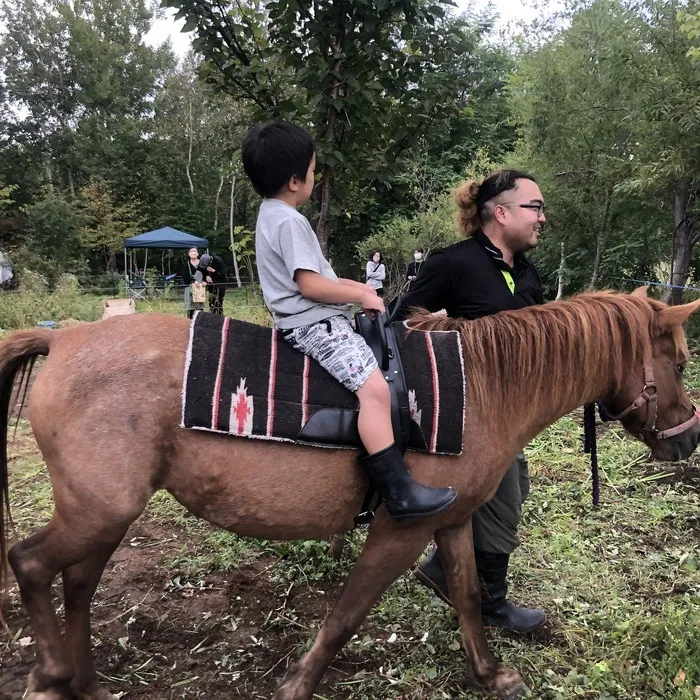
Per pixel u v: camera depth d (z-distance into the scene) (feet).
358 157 11.07
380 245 44.73
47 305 39.93
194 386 5.74
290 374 5.96
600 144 29.14
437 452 6.07
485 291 7.52
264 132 6.00
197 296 34.91
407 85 10.54
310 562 9.86
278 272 5.98
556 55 30.68
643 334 6.92
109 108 102.53
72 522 5.83
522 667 7.63
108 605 8.82
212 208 96.43
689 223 27.68
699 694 6.59
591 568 9.60
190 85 95.55
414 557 6.47
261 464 5.85
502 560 8.11
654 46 25.49
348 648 7.90
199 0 9.93
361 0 8.98
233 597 9.02
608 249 30.58
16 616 8.57
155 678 7.45
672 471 13.14
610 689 7.07
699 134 23.00
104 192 86.53
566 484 12.58
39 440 6.02
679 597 8.84
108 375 5.88
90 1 103.96
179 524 11.25
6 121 99.66
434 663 7.66
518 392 6.55
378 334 6.17
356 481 6.12
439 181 47.73
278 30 10.00
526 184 7.29
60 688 6.36
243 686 7.34
